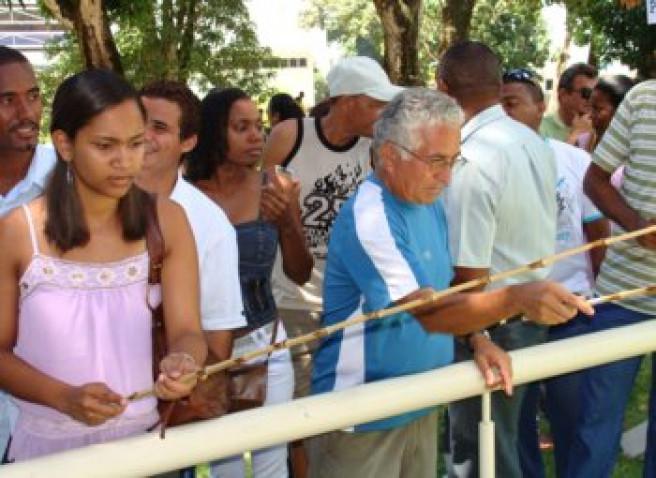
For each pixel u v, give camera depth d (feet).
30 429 7.03
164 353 7.02
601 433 11.41
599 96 15.61
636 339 7.55
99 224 6.79
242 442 6.21
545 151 10.85
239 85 69.10
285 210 10.57
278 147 12.48
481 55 10.59
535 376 7.20
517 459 10.85
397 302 7.74
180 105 8.92
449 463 10.90
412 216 8.20
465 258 10.07
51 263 6.68
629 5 14.88
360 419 6.57
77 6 39.52
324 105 13.10
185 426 6.15
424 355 8.43
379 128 8.07
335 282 8.47
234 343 9.90
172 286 7.02
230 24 66.28
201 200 8.79
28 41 82.89
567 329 12.09
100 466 5.84
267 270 10.50
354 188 12.34
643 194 11.30
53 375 6.75
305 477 12.13
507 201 10.19
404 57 45.11
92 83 6.44
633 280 11.52
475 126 10.46
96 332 6.76
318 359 8.89
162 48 60.70
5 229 6.68
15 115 9.41
